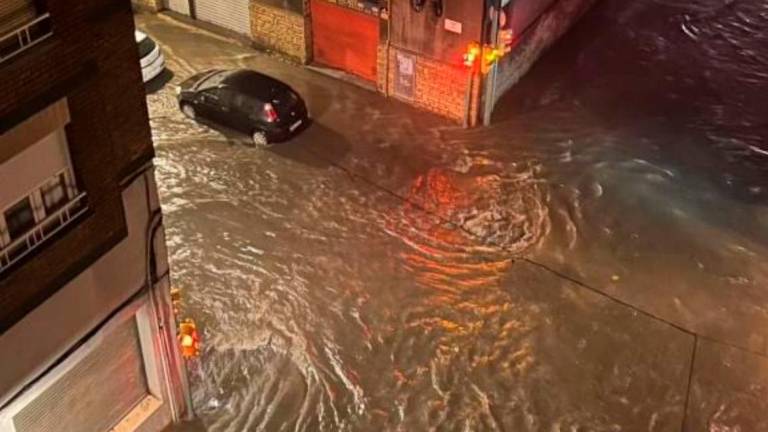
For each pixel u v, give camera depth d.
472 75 32.84
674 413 24.78
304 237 29.56
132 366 22.23
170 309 22.05
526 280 28.36
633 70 37.72
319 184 31.53
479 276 28.45
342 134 33.62
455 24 32.03
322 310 27.27
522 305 27.59
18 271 17.38
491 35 32.03
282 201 30.86
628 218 30.58
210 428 24.09
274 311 27.19
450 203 30.94
